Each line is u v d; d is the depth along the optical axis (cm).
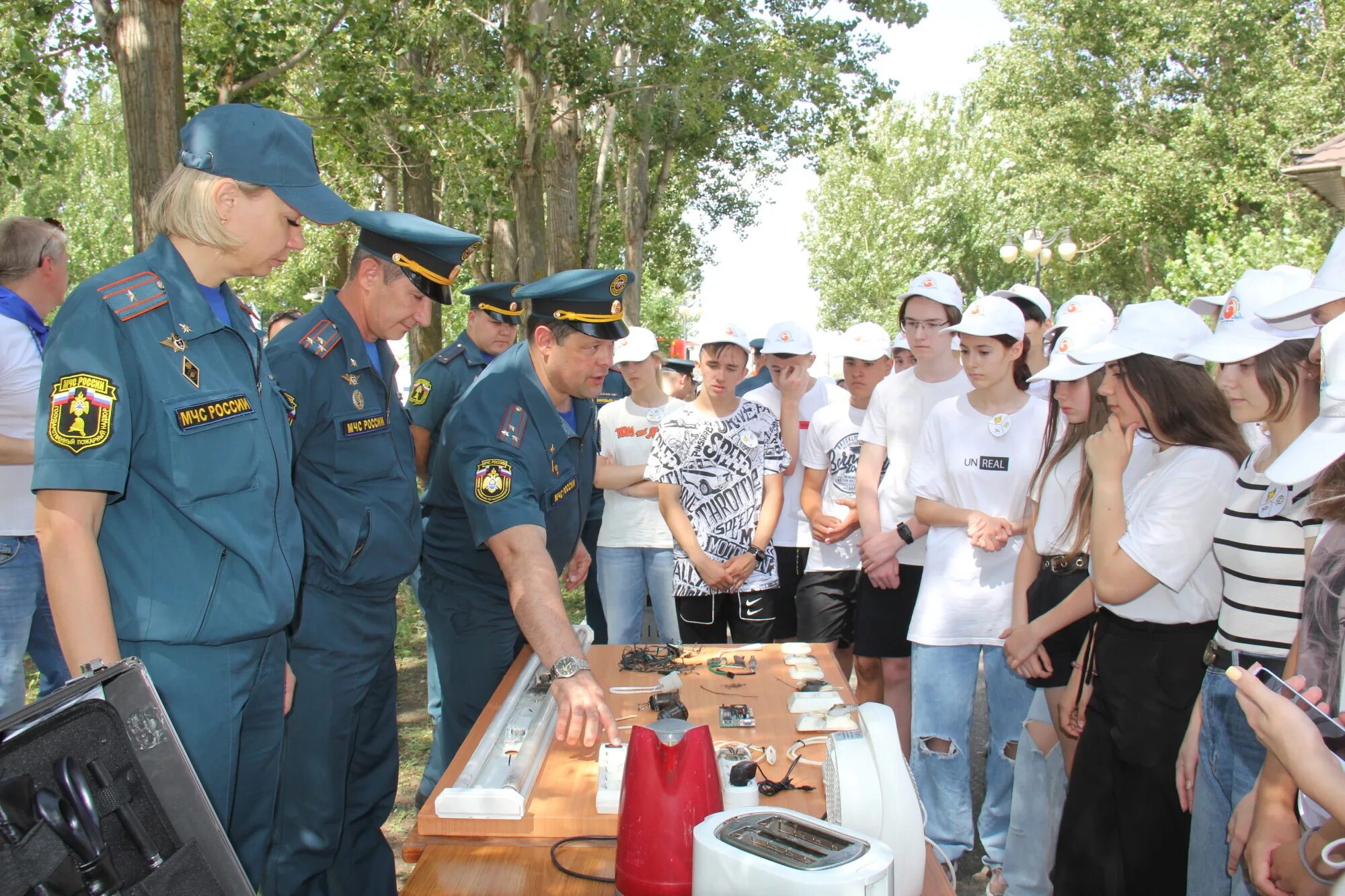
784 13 1859
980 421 325
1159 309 249
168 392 189
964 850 318
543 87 1359
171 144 705
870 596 377
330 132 1155
